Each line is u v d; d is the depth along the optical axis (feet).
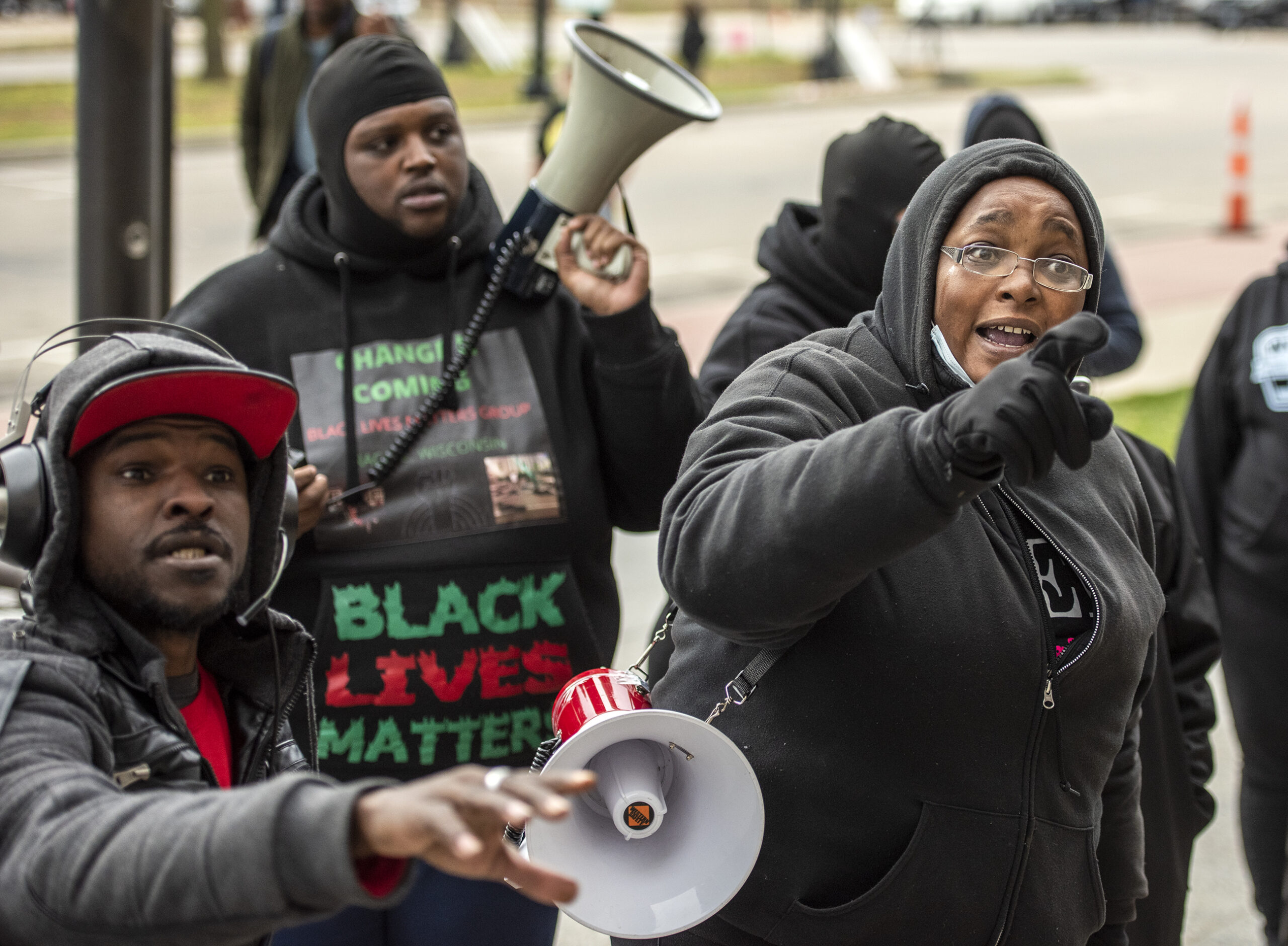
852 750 5.98
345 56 8.68
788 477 5.26
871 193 9.96
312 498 7.83
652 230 42.98
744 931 6.31
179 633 5.49
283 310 8.67
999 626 5.96
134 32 12.37
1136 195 52.26
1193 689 8.83
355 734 8.14
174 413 5.29
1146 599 6.54
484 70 84.69
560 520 8.57
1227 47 118.11
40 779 4.46
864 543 5.02
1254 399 10.54
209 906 4.04
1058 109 78.89
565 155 8.66
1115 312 12.65
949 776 5.96
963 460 4.86
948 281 6.25
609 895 6.00
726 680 6.29
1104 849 7.09
